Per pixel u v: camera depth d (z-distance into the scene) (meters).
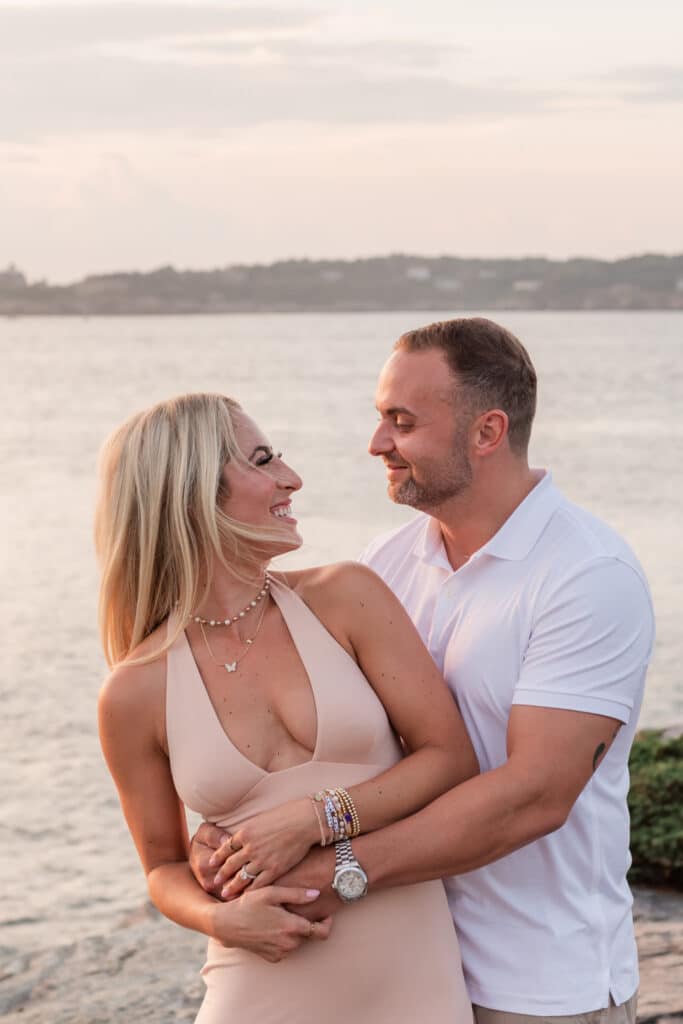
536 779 2.34
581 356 133.62
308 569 2.60
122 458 2.53
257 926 2.35
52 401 84.25
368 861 2.33
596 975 2.47
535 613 2.45
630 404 74.00
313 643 2.48
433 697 2.47
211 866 2.44
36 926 7.73
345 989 2.40
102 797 10.77
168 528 2.48
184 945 5.29
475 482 2.56
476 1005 2.51
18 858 9.16
